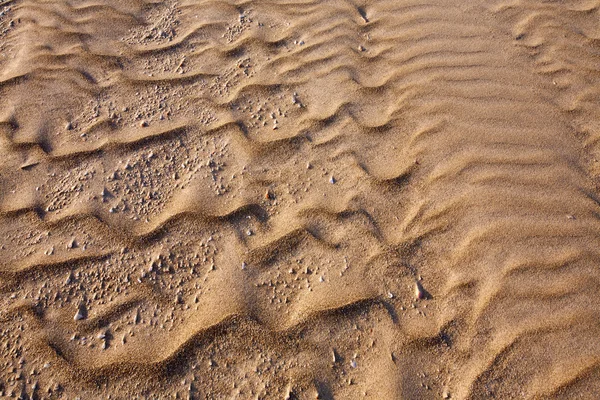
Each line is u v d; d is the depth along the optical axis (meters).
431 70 2.59
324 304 1.78
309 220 2.01
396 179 2.13
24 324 1.75
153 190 2.13
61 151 2.28
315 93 2.51
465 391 1.60
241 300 1.80
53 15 3.01
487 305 1.77
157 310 1.79
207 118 2.41
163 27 2.93
